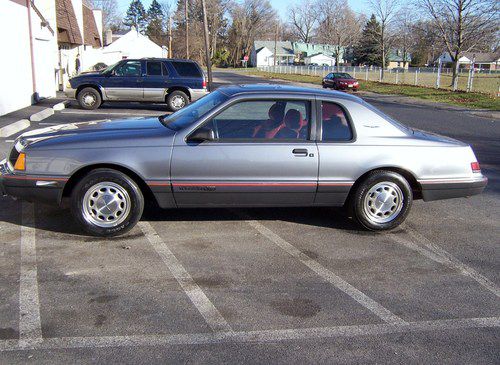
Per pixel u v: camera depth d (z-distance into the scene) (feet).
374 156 17.38
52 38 65.00
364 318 12.07
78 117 47.52
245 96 16.97
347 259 15.65
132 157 16.16
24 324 11.29
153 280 13.70
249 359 10.25
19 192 16.28
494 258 16.14
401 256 16.06
